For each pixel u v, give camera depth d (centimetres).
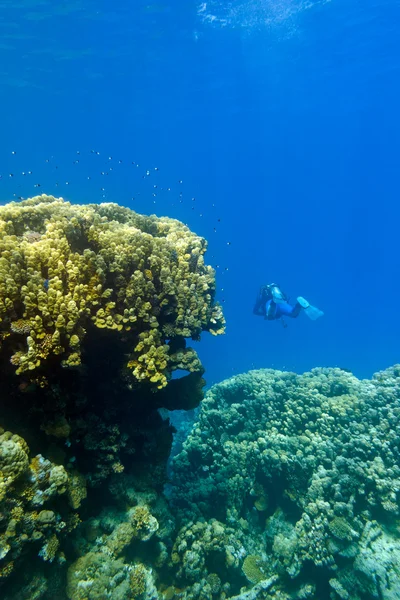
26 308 369
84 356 473
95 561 427
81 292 414
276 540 627
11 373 384
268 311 1209
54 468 369
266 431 791
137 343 492
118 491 505
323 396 783
